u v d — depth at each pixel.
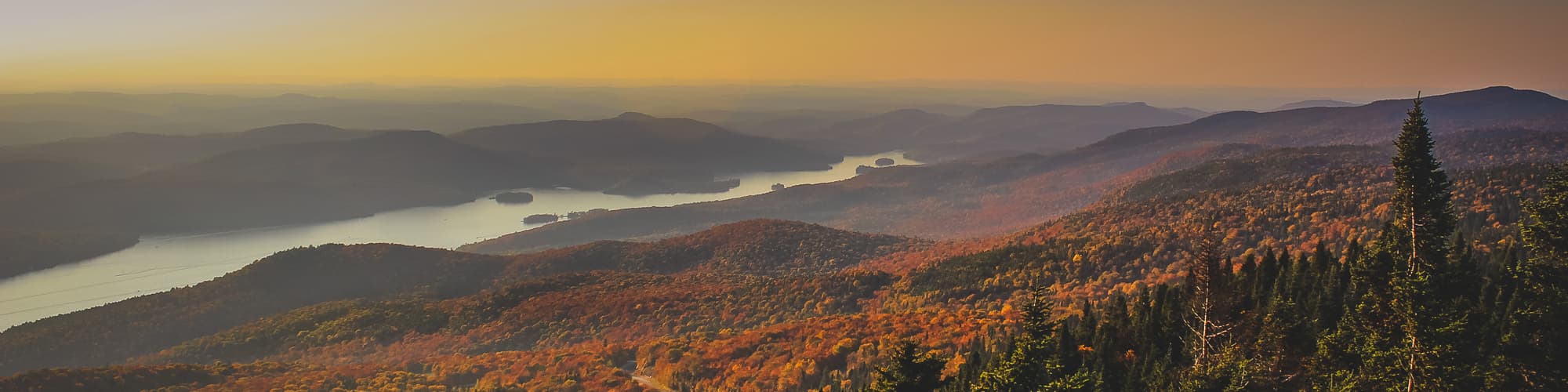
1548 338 32.19
